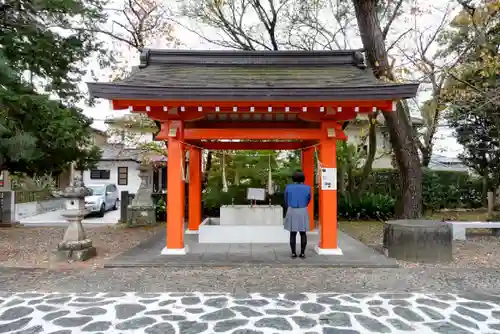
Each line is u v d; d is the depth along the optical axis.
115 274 5.80
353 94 6.05
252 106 6.33
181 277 5.62
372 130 13.87
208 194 13.63
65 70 11.24
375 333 3.65
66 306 4.38
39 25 10.33
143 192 12.52
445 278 5.61
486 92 9.36
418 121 16.75
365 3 9.88
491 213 12.15
